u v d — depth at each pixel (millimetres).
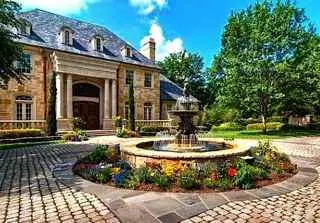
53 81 22078
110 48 30656
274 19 26172
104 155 9797
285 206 5582
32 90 23641
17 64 22688
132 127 26922
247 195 6207
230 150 8758
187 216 5051
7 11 14695
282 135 25297
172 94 36625
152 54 34750
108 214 5145
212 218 4973
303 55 26312
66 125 24266
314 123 35375
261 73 25328
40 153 13266
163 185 6680
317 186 7062
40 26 26094
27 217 5039
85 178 7762
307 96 27594
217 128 34469
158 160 8023
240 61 26047
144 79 32250
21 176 8242
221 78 32438
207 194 6246
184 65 62250
